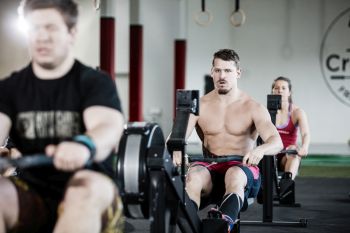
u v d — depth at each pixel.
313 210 6.14
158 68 15.39
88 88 1.99
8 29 15.44
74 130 2.01
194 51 15.88
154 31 15.29
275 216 5.74
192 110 2.88
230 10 15.91
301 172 10.29
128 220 5.29
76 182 1.82
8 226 1.92
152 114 15.47
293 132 6.32
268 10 15.92
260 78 16.02
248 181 3.65
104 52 12.93
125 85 15.53
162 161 2.41
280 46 15.95
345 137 15.88
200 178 3.60
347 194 7.35
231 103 4.00
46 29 1.92
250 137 3.97
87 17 15.06
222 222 3.16
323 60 15.88
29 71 2.06
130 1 13.78
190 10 15.84
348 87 15.80
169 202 2.71
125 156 2.40
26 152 2.06
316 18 15.85
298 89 15.97
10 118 2.05
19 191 1.94
